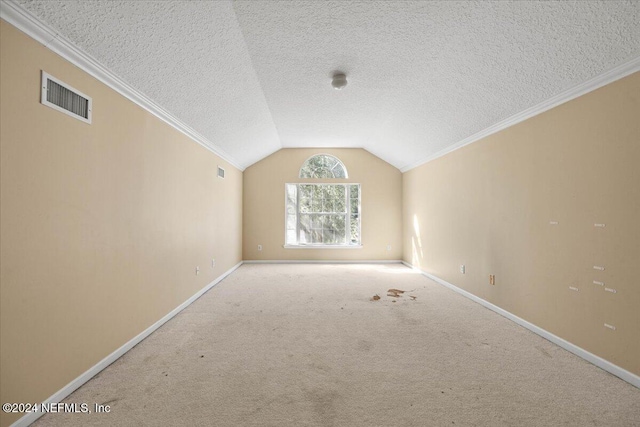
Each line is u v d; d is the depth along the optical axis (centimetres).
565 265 232
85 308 185
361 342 243
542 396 170
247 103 362
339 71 300
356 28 230
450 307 336
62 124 170
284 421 149
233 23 221
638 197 181
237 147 491
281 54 268
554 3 172
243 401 165
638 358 179
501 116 296
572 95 225
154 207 273
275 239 639
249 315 309
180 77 253
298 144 616
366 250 646
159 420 149
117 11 170
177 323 287
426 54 260
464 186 386
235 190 573
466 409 158
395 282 460
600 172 204
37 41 153
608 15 165
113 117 215
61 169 168
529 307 270
